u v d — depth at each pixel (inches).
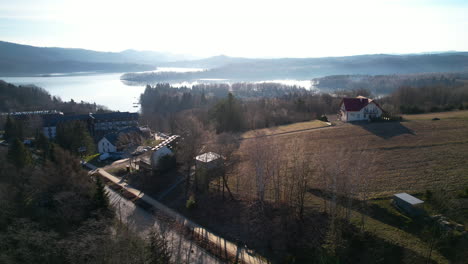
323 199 1802.4
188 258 1536.7
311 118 4259.4
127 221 1908.2
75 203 1839.3
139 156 2965.1
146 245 1469.0
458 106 3949.3
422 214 1487.5
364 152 2292.1
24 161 2309.3
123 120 4778.5
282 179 2003.0
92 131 4527.6
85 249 1386.6
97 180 1951.3
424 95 4963.1
